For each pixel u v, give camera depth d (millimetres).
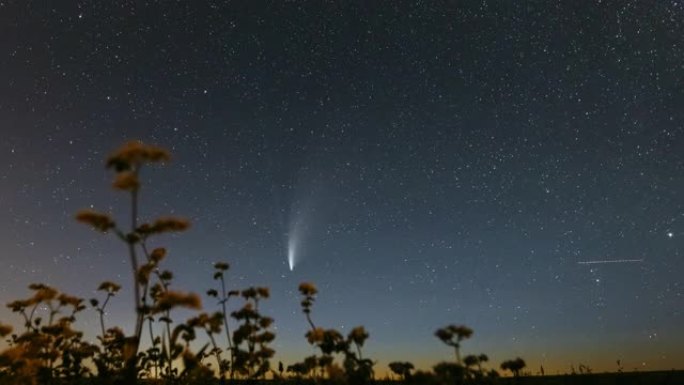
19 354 6250
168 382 6945
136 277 4602
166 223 4793
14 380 6129
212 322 6547
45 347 7172
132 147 4418
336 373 5793
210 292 7434
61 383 7180
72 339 7516
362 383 5859
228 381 7352
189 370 6578
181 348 6105
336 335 6176
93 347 7312
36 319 7551
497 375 5875
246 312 7238
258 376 7188
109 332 7273
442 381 5098
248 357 7051
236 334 7043
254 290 7445
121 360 7121
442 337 5402
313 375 6707
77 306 7617
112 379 6594
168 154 4527
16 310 7465
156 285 6508
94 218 4320
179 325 6195
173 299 5051
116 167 4402
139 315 5004
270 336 7215
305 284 6734
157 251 5371
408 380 5582
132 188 4383
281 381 7355
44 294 7379
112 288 7664
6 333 6461
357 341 6059
